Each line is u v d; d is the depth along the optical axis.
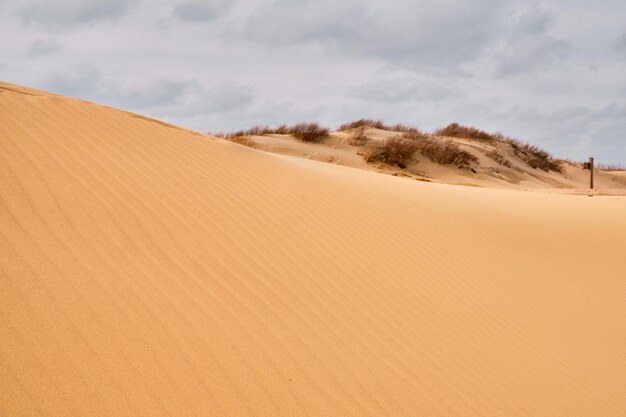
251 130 36.59
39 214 6.04
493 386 5.81
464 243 9.22
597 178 45.88
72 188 6.71
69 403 4.06
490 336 6.75
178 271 5.90
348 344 5.66
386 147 33.88
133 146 8.41
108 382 4.32
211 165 8.78
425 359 5.88
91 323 4.79
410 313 6.65
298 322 5.73
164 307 5.26
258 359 5.02
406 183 12.39
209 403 4.42
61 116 8.47
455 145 37.75
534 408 5.64
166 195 7.34
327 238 7.75
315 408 4.71
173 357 4.73
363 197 9.66
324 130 35.28
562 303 8.24
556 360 6.67
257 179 8.91
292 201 8.50
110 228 6.22
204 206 7.41
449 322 6.74
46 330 4.59
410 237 8.70
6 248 5.36
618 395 6.27
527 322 7.37
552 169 44.38
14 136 7.45
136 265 5.77
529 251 9.80
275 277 6.39
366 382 5.22
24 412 3.90
